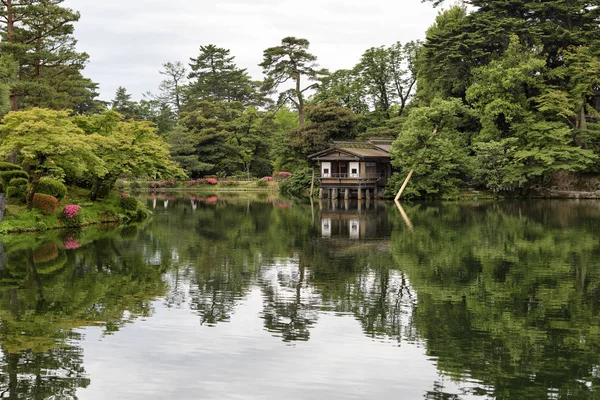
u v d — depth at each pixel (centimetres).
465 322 1403
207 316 1450
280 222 3597
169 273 1952
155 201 5762
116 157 3456
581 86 5559
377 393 1008
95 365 1125
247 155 8750
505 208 4591
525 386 1036
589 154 5466
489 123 5666
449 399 986
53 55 4325
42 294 1653
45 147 2681
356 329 1350
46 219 3056
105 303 1566
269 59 7931
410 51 7662
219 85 11169
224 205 5200
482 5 6197
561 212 4169
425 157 5381
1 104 3488
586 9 6166
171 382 1048
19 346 1223
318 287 1755
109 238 2792
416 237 2830
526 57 5619
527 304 1557
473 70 5775
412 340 1270
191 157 8162
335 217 3909
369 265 2098
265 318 1434
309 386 1034
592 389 1025
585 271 1973
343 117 6338
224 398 987
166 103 11544
